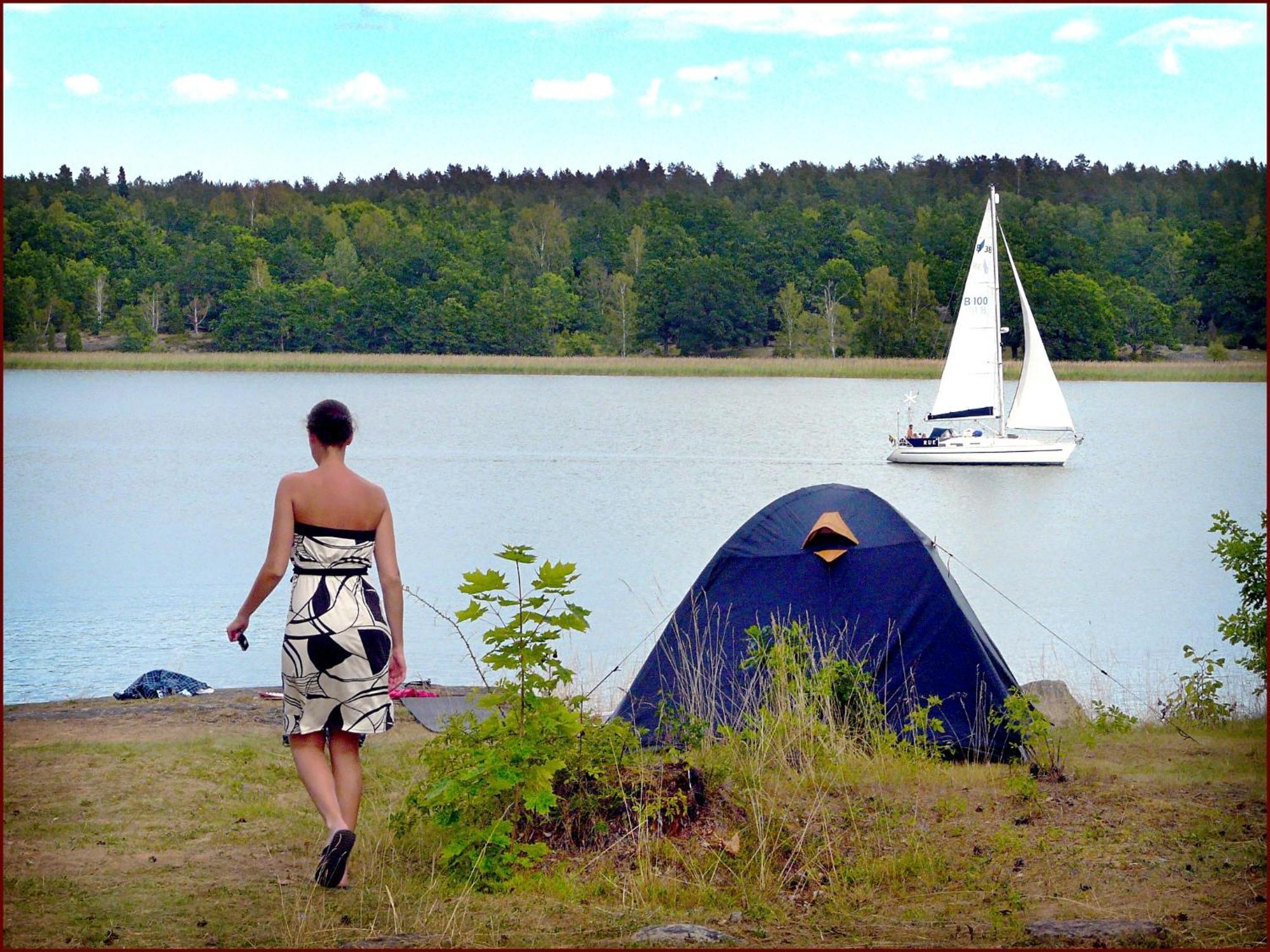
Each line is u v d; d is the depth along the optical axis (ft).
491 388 311.27
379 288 426.10
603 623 53.72
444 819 19.99
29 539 81.05
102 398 258.16
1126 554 80.94
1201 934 16.75
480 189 637.30
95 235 440.86
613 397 277.85
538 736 20.74
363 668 18.88
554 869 19.39
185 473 126.52
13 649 47.96
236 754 26.96
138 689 36.63
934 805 22.57
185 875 19.03
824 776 23.54
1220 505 109.50
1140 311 384.68
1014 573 72.69
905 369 379.76
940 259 449.06
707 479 125.39
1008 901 18.28
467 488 114.32
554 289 444.96
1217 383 343.67
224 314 421.18
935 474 135.44
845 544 29.68
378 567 19.34
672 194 530.27
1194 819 21.67
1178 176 495.82
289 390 290.15
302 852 20.27
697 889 18.72
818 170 603.67
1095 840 20.66
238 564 71.36
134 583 64.59
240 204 513.86
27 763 25.85
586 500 105.70
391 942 16.52
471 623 53.16
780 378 377.71
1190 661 46.57
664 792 20.89
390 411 225.76
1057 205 472.44
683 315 428.56
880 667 28.35
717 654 29.04
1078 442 143.54
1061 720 32.24
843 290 446.60
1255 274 390.01
